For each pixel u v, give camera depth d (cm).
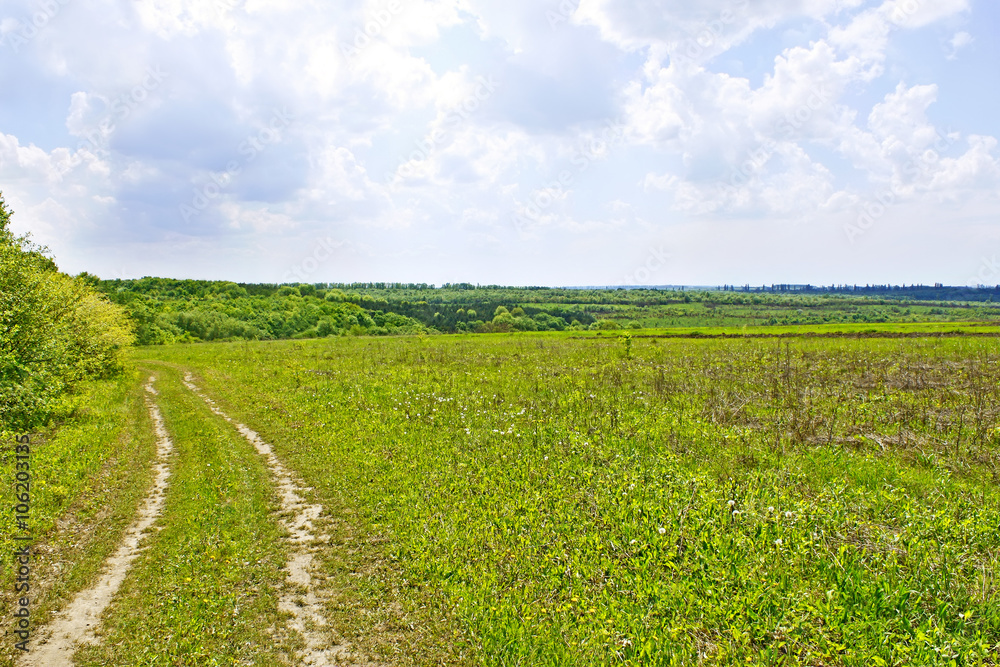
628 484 895
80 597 715
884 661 464
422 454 1202
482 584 666
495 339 5628
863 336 4488
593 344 4228
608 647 535
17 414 1658
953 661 455
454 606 632
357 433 1430
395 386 2091
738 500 779
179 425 1792
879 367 2120
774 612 556
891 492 798
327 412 1725
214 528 905
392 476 1081
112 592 728
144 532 931
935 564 584
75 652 595
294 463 1251
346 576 727
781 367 2214
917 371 1912
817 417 1276
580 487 924
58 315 1994
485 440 1254
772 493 804
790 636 512
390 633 602
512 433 1279
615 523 772
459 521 848
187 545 848
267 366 3278
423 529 836
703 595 594
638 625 557
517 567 693
